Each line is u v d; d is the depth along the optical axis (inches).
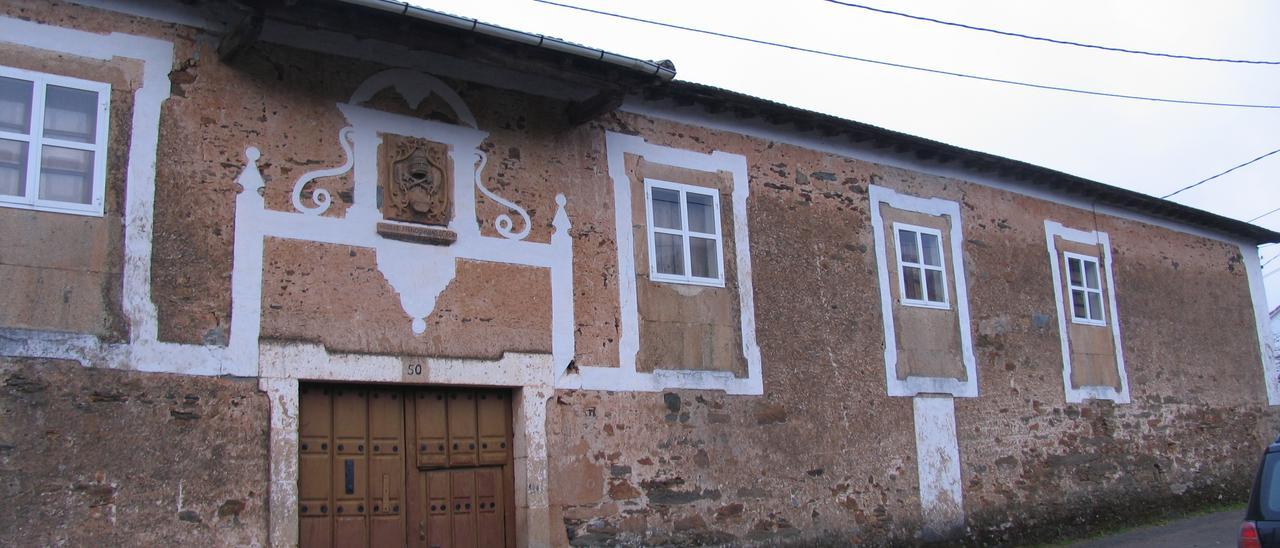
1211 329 568.4
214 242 279.4
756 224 388.2
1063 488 463.5
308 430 289.0
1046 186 502.3
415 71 322.3
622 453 335.9
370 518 294.4
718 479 354.6
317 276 292.7
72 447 251.6
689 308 362.3
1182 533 456.4
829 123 406.9
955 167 465.7
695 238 371.9
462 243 318.7
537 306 329.4
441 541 304.8
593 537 324.5
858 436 395.9
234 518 268.4
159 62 281.1
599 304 342.3
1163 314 544.1
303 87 302.0
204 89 286.5
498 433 321.7
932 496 412.8
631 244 354.9
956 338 442.0
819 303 398.3
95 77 271.6
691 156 378.0
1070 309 496.7
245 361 277.1
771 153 401.1
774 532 364.2
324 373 287.7
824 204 411.8
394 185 310.7
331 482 289.9
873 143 431.8
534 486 315.9
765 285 384.2
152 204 272.7
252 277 283.0
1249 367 583.2
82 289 259.6
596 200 350.6
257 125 292.5
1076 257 509.0
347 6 271.9
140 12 281.0
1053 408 471.8
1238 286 596.7
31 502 244.5
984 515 429.4
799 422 380.2
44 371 251.6
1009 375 458.6
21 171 258.8
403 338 302.4
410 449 305.0
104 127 269.9
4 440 244.2
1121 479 490.3
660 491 341.4
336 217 299.1
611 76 320.2
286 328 284.8
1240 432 563.2
